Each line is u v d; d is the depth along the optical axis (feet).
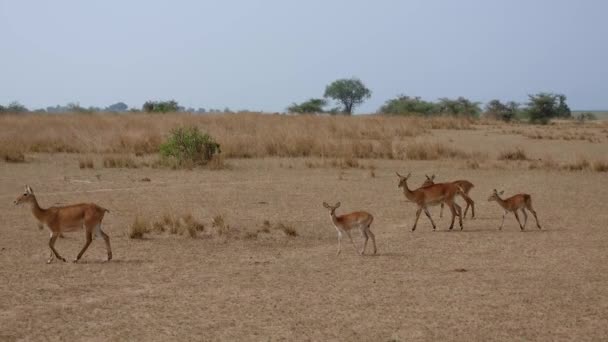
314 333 31.09
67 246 49.03
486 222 59.88
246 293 37.45
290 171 92.53
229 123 152.35
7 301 35.78
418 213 55.98
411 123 172.04
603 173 92.27
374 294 37.17
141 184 79.46
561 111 322.96
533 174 91.30
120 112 231.30
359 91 341.21
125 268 42.98
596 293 37.09
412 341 30.07
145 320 32.89
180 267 43.37
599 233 53.98
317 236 53.93
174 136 99.91
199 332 31.22
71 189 75.46
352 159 99.25
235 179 84.23
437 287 38.50
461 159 108.47
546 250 47.96
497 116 263.90
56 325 32.14
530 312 33.94
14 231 53.83
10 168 92.27
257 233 54.34
